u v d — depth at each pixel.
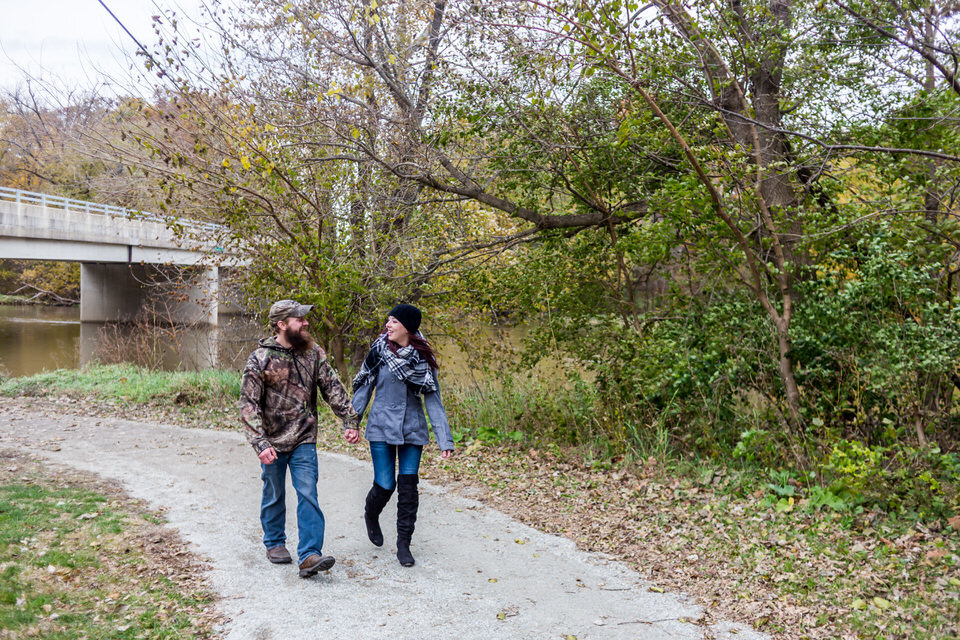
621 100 8.59
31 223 28.72
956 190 7.12
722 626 3.85
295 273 11.14
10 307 52.16
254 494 6.24
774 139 7.80
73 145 11.44
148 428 9.41
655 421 7.65
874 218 6.96
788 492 5.96
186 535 5.09
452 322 11.96
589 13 6.60
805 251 7.50
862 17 6.68
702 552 4.93
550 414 9.01
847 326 6.64
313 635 3.63
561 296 9.94
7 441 8.40
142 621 3.66
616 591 4.30
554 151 9.30
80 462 7.36
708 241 7.35
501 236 12.16
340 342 11.62
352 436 4.55
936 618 3.85
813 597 4.18
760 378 7.51
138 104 10.20
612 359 8.89
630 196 9.73
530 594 4.23
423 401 4.79
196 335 16.25
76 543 4.73
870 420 7.10
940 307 6.13
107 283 40.03
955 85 6.70
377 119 9.95
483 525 5.57
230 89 9.81
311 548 4.35
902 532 5.12
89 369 14.79
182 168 10.64
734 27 7.68
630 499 6.21
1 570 4.11
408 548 4.66
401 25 10.30
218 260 12.59
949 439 6.80
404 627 3.75
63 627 3.50
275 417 4.38
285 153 10.09
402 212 11.38
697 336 7.87
